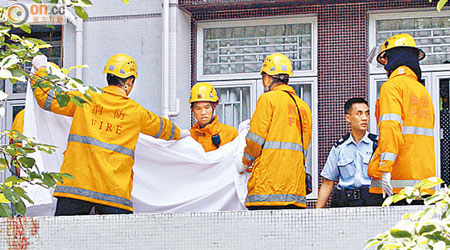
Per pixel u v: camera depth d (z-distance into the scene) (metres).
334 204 14.69
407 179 12.71
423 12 17.02
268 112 12.93
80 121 12.90
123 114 13.13
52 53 18.45
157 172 14.70
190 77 17.75
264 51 17.62
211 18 17.72
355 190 14.54
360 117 14.61
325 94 17.11
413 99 12.79
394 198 8.38
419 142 12.78
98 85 17.66
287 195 12.78
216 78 17.69
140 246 11.15
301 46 17.42
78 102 11.41
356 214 10.92
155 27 17.55
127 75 13.33
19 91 18.72
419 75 13.09
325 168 14.91
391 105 12.64
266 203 12.75
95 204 12.73
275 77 13.38
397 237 7.74
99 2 17.80
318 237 10.93
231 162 14.72
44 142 14.12
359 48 17.06
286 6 17.36
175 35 17.06
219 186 14.59
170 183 14.70
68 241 11.19
